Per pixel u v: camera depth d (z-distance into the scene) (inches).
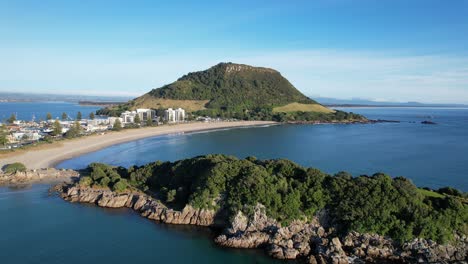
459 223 3048.7
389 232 3041.3
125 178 4936.0
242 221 3312.0
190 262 2893.7
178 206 3860.7
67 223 3641.7
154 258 2945.4
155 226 3555.6
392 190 3282.5
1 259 2898.6
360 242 3026.6
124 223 3631.9
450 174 6230.3
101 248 3105.3
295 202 3348.9
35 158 7303.2
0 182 5275.6
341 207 3235.7
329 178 3582.7
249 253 3051.2
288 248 3006.9
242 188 3486.7
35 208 4097.0
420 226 2979.8
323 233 3203.7
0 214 3902.6
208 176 3769.7
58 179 5472.4
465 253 2888.8
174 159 7824.8
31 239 3272.6
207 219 3545.8
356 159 7642.7
